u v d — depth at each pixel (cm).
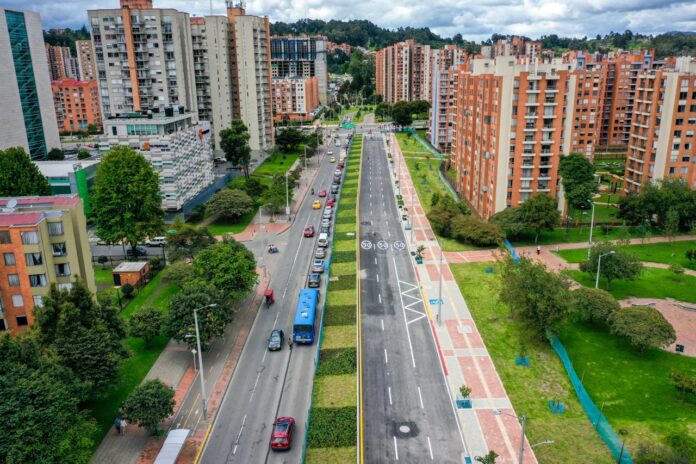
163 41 16638
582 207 11444
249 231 12225
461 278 9419
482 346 7250
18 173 10506
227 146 16362
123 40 16588
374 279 9431
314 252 10850
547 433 5566
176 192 12494
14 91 15662
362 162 19850
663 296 8681
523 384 6425
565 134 11381
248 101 19450
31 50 16862
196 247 9669
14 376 4888
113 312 6544
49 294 6106
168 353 7238
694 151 12275
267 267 10075
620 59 19975
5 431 4447
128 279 9275
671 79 11938
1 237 6694
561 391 6291
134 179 10344
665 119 12194
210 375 6700
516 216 10831
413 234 11775
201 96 19162
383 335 7538
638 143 13062
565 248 10812
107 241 10531
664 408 5975
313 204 14088
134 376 6675
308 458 5225
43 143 17600
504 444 5416
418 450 5334
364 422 5753
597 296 7475
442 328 7719
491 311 8194
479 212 12825
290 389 6381
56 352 5625
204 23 18462
